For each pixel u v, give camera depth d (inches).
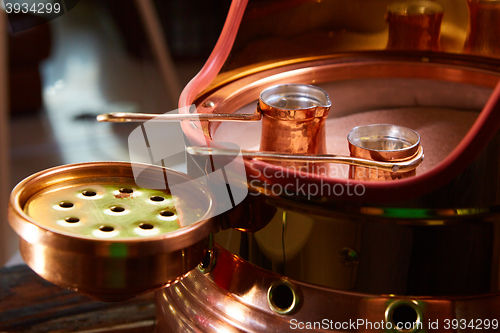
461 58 22.1
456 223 11.1
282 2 20.3
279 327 12.5
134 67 64.5
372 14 22.1
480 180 10.9
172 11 61.2
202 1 61.7
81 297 18.9
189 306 14.1
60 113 57.6
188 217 11.9
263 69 20.8
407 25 22.2
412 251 11.2
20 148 50.9
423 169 17.3
